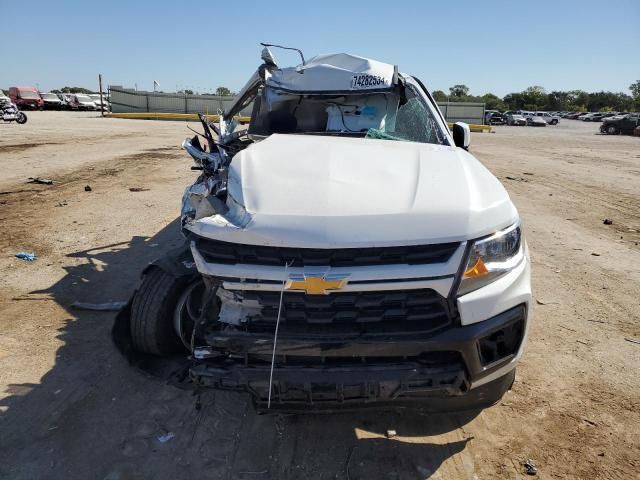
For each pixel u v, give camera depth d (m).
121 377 3.04
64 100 47.00
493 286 2.21
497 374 2.31
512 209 2.49
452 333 2.13
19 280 4.36
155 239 5.57
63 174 9.51
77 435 2.56
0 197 7.38
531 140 24.53
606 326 3.79
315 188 2.38
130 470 2.35
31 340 3.40
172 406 2.80
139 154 13.08
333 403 2.18
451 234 2.14
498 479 2.34
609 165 13.83
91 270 4.62
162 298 2.80
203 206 2.48
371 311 2.18
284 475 2.34
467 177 2.57
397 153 2.91
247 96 4.74
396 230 2.14
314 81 4.15
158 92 37.06
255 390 2.20
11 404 2.76
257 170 2.61
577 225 6.83
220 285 2.23
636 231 6.58
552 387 3.03
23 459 2.39
